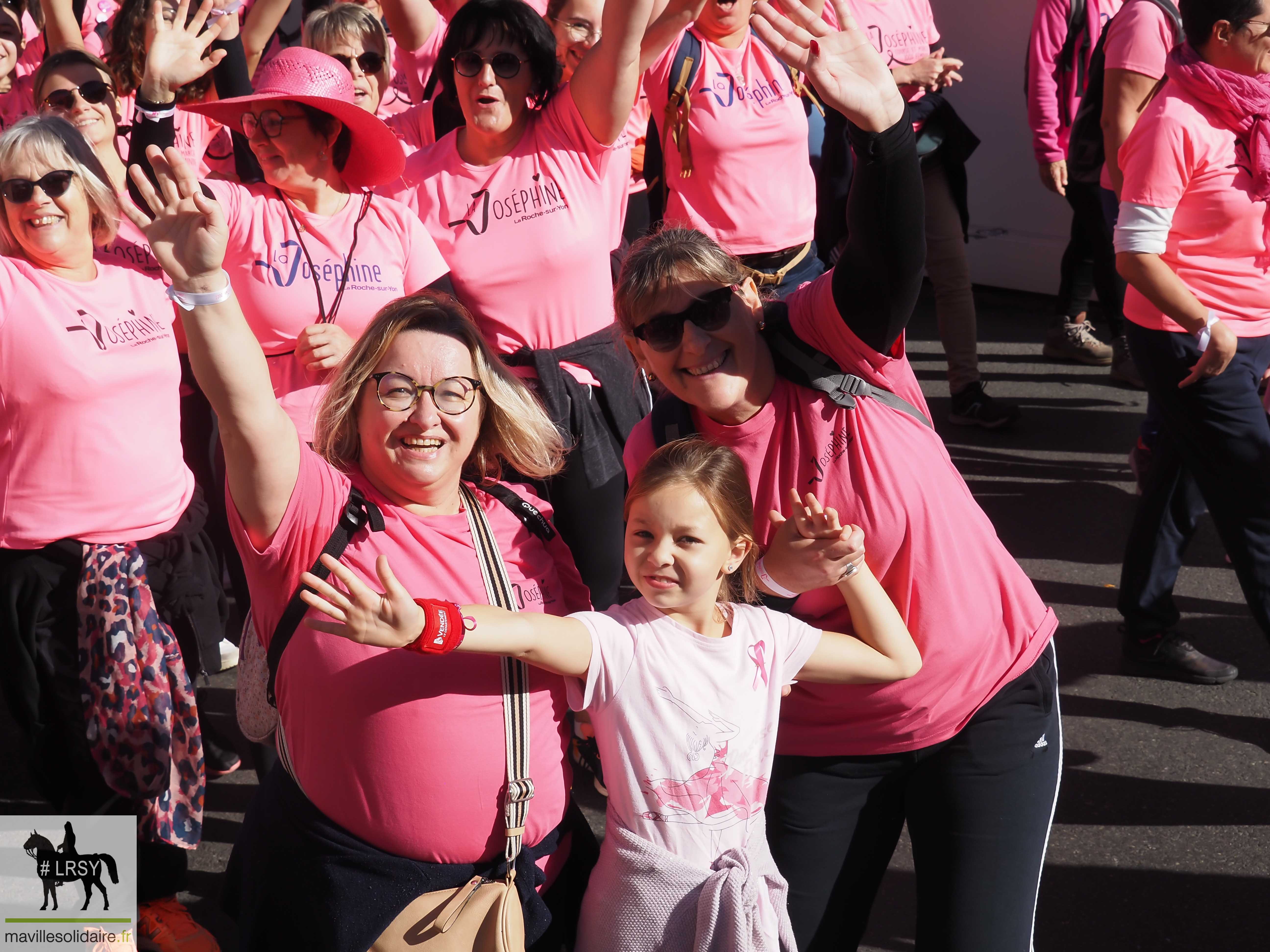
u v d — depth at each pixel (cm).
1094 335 729
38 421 278
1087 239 677
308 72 317
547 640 191
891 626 214
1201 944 302
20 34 498
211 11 314
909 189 196
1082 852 335
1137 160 349
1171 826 345
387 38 439
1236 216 347
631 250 218
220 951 305
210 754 376
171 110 303
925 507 217
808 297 220
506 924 193
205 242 171
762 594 220
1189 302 346
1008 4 786
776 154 448
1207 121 344
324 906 193
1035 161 804
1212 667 413
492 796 194
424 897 193
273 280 321
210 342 174
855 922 240
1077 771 369
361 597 173
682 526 200
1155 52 466
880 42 555
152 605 292
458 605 192
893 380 223
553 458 227
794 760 230
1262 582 365
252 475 182
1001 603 226
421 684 189
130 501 290
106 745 285
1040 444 604
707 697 201
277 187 326
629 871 202
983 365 707
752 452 220
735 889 196
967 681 222
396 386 194
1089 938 304
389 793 190
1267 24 334
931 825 229
